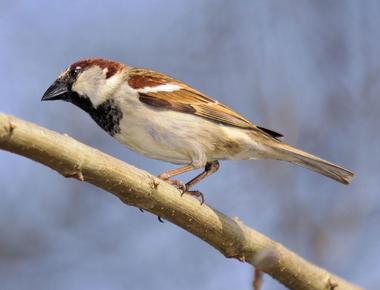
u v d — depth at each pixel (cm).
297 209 1343
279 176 1390
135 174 780
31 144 699
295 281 873
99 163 745
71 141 727
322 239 1298
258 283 870
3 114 686
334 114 1505
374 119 1498
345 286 883
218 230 844
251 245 862
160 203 807
